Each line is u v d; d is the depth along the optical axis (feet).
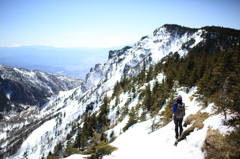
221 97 24.18
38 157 473.26
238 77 34.50
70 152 94.17
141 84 339.16
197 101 73.15
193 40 651.25
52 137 594.24
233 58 66.18
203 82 90.43
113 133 152.66
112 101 375.86
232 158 14.47
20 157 572.10
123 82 486.79
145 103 171.94
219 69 72.74
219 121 19.83
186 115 42.93
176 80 192.24
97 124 265.13
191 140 22.00
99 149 39.17
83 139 192.44
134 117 139.54
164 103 128.47
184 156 20.42
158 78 278.87
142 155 31.04
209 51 531.09
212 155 16.56
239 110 18.66
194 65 208.54
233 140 15.65
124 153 38.22
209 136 18.62
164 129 40.55
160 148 28.73
